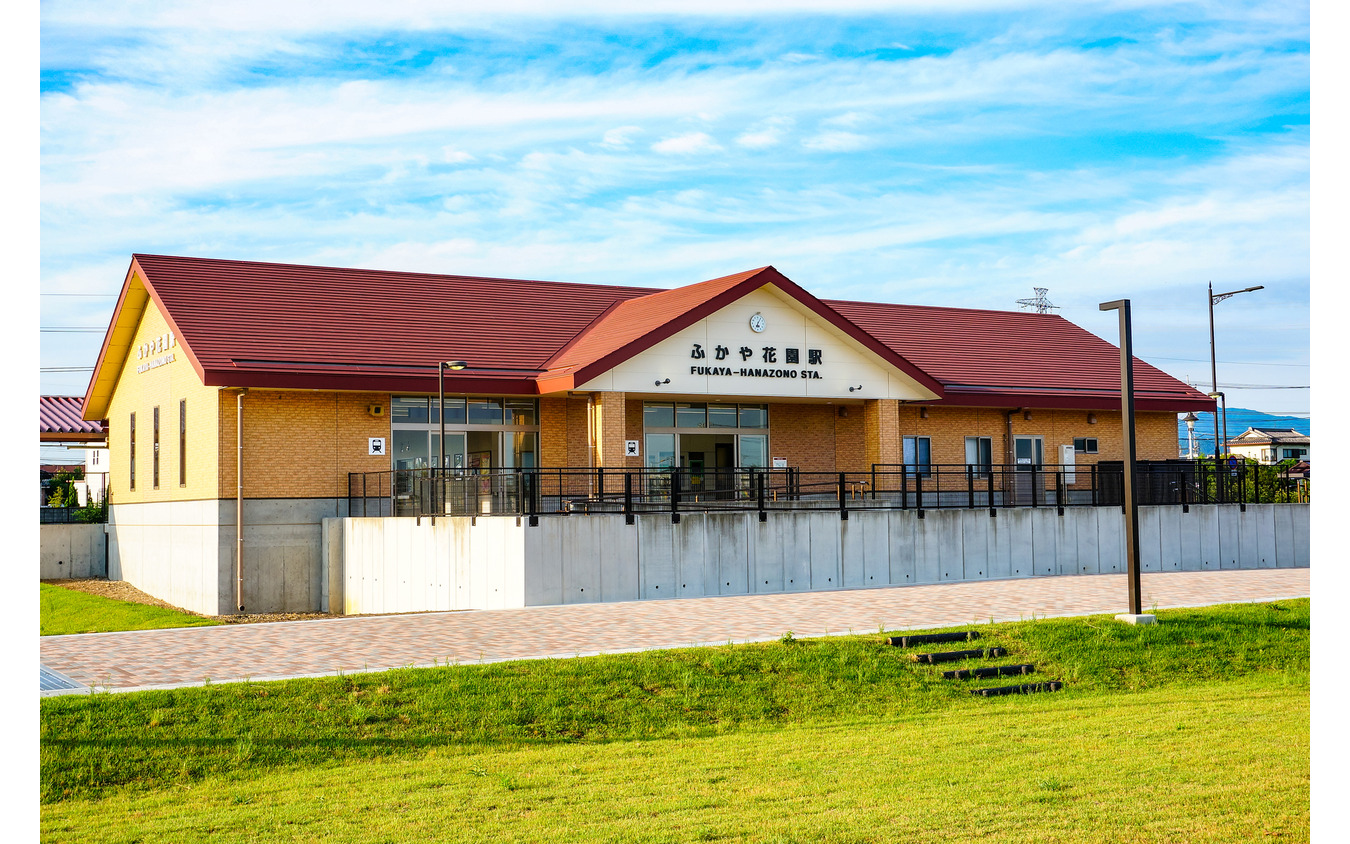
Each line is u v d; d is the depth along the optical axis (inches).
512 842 330.0
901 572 928.9
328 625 667.4
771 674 546.9
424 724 466.9
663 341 1038.4
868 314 1434.5
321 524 1024.9
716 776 399.2
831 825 337.7
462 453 1079.0
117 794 396.5
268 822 354.3
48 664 541.0
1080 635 636.7
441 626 661.9
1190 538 1066.1
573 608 745.0
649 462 1143.6
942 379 1274.6
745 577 859.4
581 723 482.0
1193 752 415.8
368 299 1182.9
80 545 1450.5
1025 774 391.2
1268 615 686.5
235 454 994.1
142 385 1253.7
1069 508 1016.2
